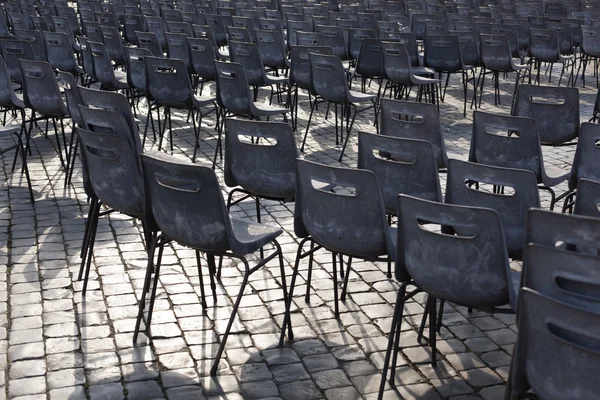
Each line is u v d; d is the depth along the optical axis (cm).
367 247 402
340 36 1083
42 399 372
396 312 374
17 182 728
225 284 505
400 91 980
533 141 554
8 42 890
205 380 390
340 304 478
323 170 398
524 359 273
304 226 430
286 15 1352
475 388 383
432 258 347
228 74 920
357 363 408
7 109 773
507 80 1390
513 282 364
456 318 461
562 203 683
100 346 423
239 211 651
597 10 1731
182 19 1359
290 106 962
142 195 448
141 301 428
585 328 247
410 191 469
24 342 426
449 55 1025
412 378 392
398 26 1182
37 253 554
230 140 514
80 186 719
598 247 287
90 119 495
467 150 885
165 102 809
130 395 376
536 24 1317
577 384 256
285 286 427
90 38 1092
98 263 537
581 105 1147
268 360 411
